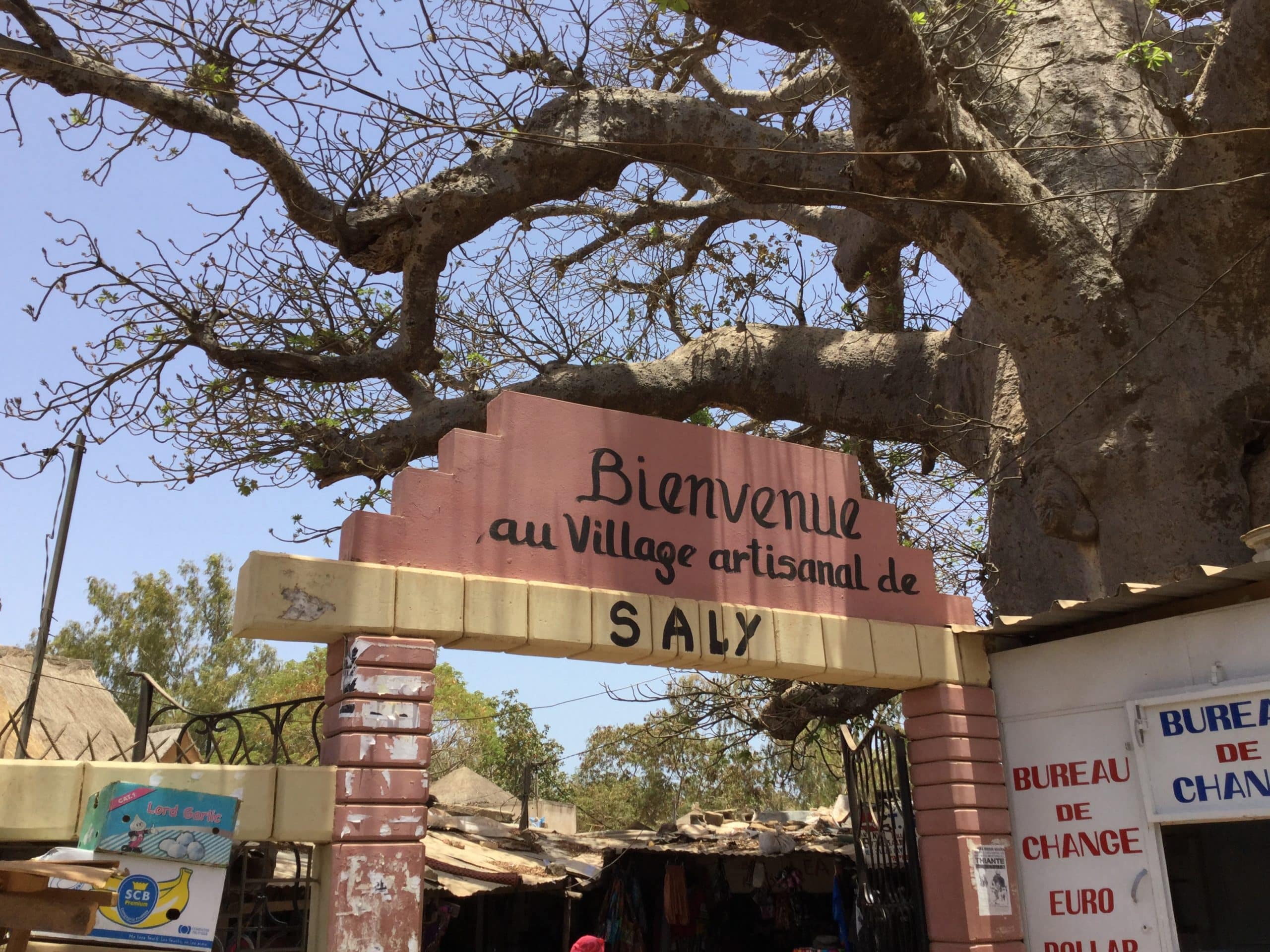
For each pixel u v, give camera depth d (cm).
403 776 559
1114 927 683
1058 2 1304
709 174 1067
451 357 1344
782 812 1617
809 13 789
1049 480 999
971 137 966
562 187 1069
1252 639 658
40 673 686
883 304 1461
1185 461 940
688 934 1355
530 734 3672
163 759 855
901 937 744
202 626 3669
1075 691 736
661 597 672
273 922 660
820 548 757
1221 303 985
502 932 1425
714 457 734
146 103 918
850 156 1033
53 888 405
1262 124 902
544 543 650
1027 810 742
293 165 998
